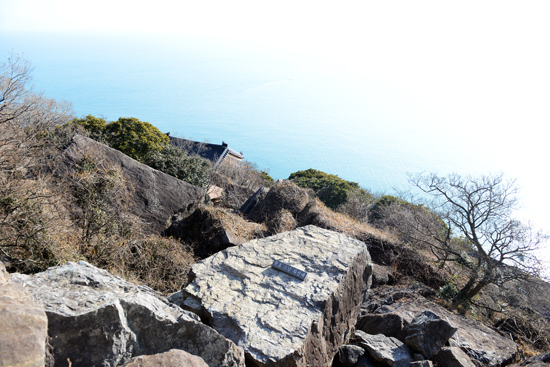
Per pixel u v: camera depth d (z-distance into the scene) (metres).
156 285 7.36
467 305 9.19
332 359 5.00
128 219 8.41
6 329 1.90
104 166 9.16
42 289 3.12
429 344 5.41
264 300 4.70
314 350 4.37
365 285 6.81
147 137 14.66
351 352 5.14
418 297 8.42
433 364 5.25
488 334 7.12
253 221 11.18
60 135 9.55
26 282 3.20
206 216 9.44
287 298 4.77
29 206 6.02
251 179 19.44
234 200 13.26
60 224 6.70
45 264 5.59
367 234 10.77
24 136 7.33
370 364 5.12
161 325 3.25
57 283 3.36
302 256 5.85
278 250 5.99
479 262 9.92
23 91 7.62
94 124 14.77
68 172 8.30
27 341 1.93
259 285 5.02
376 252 10.39
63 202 7.39
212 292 4.80
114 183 8.48
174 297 5.26
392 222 12.48
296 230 6.95
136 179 9.55
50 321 2.67
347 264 5.69
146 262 7.65
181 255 8.41
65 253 6.07
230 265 5.40
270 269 5.43
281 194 11.79
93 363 2.78
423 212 13.05
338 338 5.21
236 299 4.70
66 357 2.68
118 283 3.79
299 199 11.81
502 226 9.52
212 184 13.80
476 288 9.61
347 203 18.09
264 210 11.48
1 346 1.82
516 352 6.52
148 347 3.16
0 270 2.54
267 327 4.21
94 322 2.82
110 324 2.89
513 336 8.34
